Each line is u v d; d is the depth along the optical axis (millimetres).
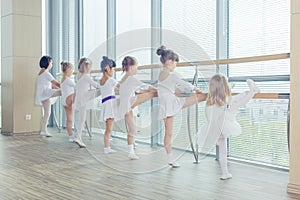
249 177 3986
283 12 4371
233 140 4953
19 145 6188
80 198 3260
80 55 7926
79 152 5477
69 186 3650
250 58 4258
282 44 4391
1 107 7871
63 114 8180
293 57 3443
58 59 8656
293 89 3443
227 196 3307
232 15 4965
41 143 6383
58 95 7062
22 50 7621
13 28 7516
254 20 4695
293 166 3420
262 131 4598
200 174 4090
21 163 4754
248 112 4754
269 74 4508
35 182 3811
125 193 3404
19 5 7574
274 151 4469
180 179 3887
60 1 8594
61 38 8594
